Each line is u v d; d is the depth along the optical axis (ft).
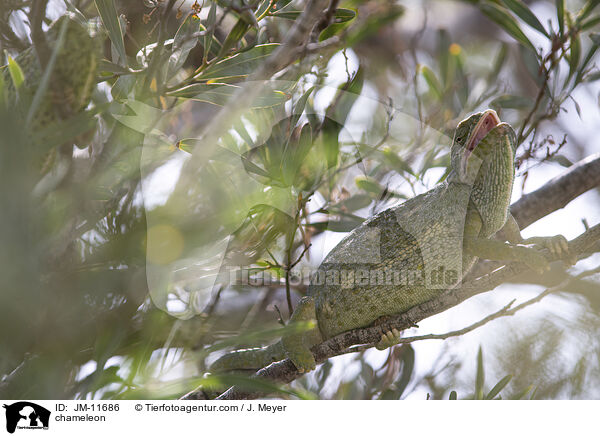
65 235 6.76
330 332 13.85
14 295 5.82
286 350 13.24
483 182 13.97
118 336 7.45
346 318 13.62
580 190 16.31
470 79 22.24
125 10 12.66
